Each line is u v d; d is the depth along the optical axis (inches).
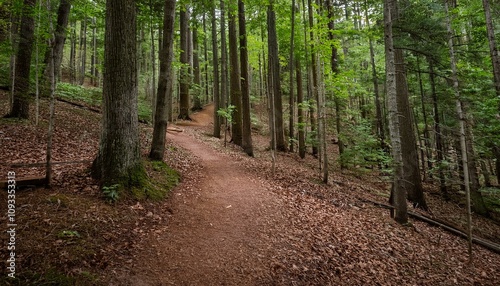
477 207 448.1
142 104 805.2
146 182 242.8
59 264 134.2
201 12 513.0
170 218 218.1
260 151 621.9
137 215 203.6
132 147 235.9
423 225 331.6
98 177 224.2
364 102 807.7
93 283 130.4
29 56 383.2
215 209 254.8
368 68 739.4
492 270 249.4
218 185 322.7
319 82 419.2
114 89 224.7
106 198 204.1
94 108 605.6
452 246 285.7
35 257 133.1
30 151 281.7
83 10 453.7
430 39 350.6
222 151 516.4
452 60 290.5
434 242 283.6
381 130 564.4
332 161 651.5
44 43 372.8
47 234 150.9
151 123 647.1
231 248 196.1
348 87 541.0
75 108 546.0
